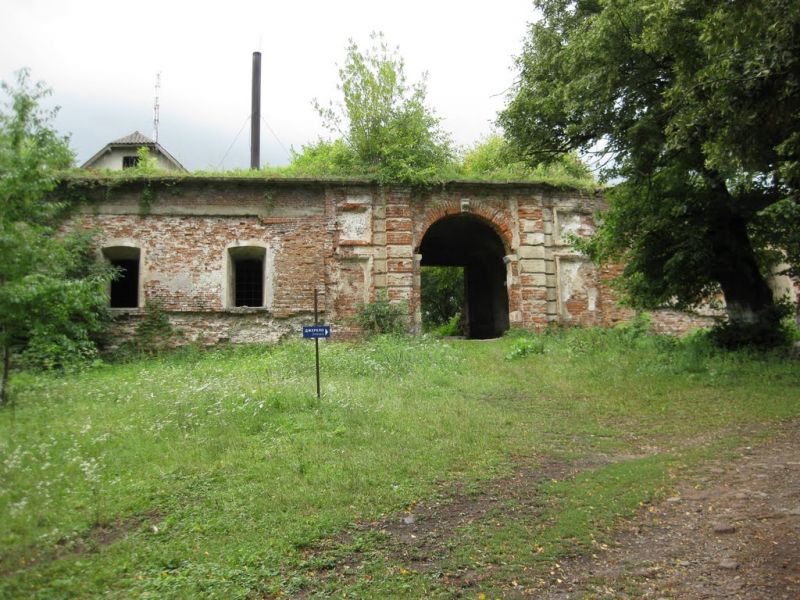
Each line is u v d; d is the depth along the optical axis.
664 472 7.02
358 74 22.84
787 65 8.31
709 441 8.34
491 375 13.96
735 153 9.41
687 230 13.89
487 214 19.44
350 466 7.28
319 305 18.36
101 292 12.65
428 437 8.65
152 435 8.45
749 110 8.99
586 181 20.25
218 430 8.74
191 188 18.34
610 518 5.81
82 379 13.04
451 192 19.36
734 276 14.53
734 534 5.32
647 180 14.01
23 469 6.82
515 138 17.06
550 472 7.34
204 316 18.05
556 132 16.50
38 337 10.41
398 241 18.75
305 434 8.63
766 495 6.11
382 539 5.51
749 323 14.17
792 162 10.12
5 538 5.34
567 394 11.88
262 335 18.20
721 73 9.04
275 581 4.80
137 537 5.57
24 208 9.91
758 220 13.93
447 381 13.05
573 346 16.33
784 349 13.42
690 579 4.66
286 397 10.27
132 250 18.30
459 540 5.45
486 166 32.84
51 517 5.80
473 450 8.10
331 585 4.71
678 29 10.47
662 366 13.33
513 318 19.25
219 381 12.05
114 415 9.52
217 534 5.61
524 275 19.22
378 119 22.86
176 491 6.62
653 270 14.78
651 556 5.07
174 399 10.50
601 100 13.23
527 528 5.68
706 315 20.25
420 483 6.85
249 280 19.77
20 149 9.86
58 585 4.62
